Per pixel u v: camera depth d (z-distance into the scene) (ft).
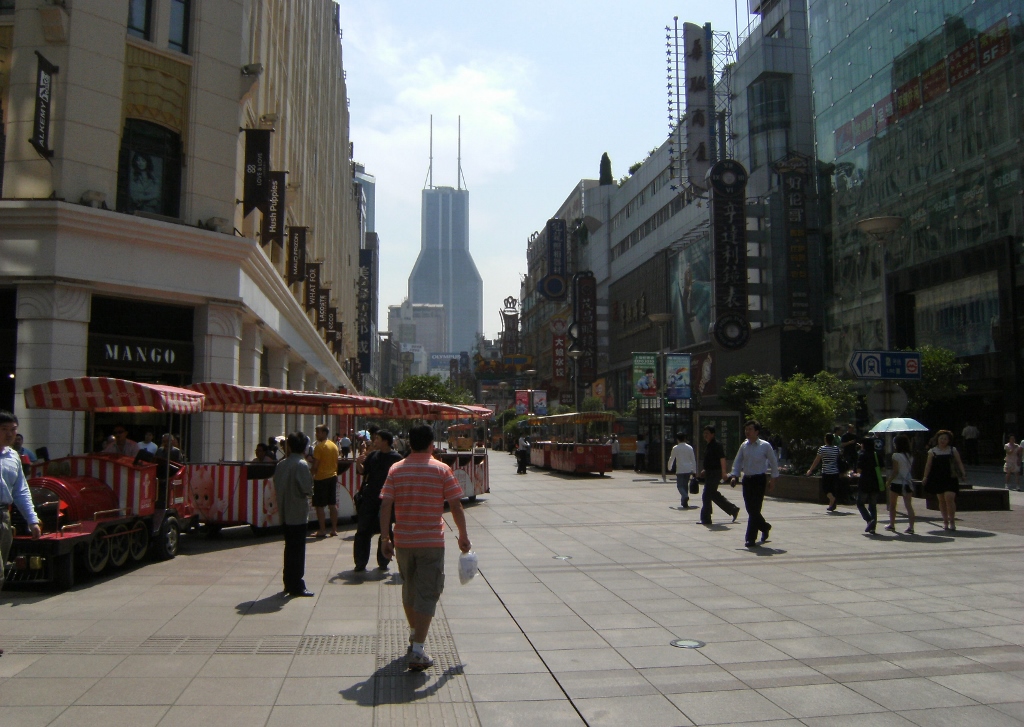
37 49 55.83
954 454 45.70
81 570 32.50
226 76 64.95
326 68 157.99
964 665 19.79
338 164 188.96
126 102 59.06
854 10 140.36
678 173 189.06
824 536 43.60
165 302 60.80
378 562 33.81
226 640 22.44
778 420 68.33
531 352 387.96
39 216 53.06
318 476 45.78
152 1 61.31
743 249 133.28
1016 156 104.68
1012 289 104.94
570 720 16.31
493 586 30.40
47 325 53.36
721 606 26.61
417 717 16.49
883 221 60.18
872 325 133.69
